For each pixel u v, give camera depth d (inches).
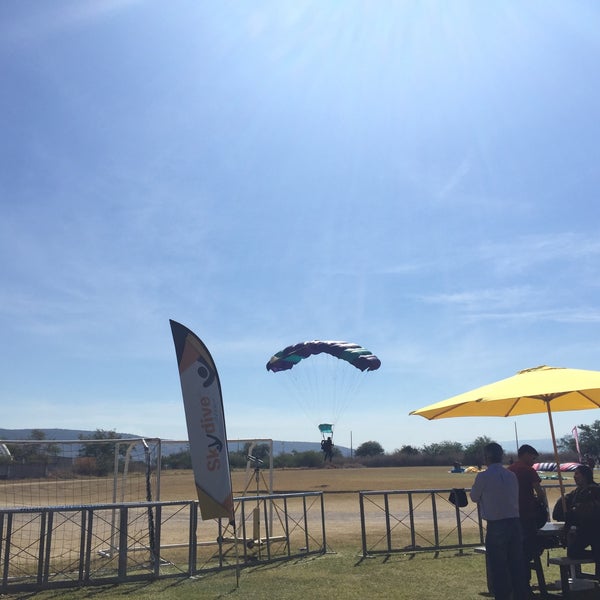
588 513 320.8
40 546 366.9
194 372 357.4
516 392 302.2
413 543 476.1
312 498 1022.4
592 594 334.3
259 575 391.2
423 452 3112.7
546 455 2470.5
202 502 349.4
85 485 1136.8
